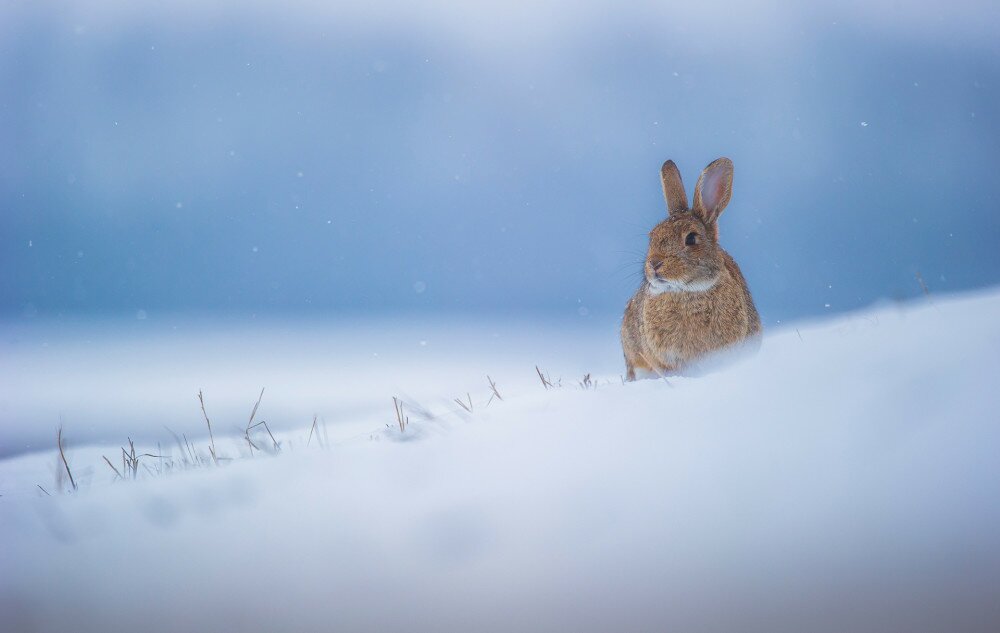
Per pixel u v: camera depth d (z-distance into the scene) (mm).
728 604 4480
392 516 6289
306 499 6934
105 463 13102
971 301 9297
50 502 7953
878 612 4195
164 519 6934
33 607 5512
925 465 5293
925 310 9281
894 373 6699
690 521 5391
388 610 4973
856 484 5320
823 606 4336
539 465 6832
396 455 7812
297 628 4902
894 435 5715
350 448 8445
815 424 6254
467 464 7180
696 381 8539
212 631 4977
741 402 7203
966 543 4543
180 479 8203
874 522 4902
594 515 5723
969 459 5207
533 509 5984
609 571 5031
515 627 4637
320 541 6023
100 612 5312
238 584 5504
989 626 3969
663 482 5988
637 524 5496
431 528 5965
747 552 4918
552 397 9547
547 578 5059
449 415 9953
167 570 5867
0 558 6438
